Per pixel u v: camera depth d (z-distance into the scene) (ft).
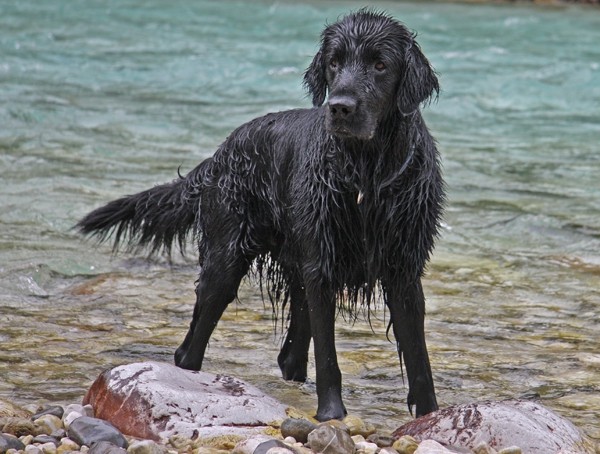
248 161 33.09
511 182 62.80
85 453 26.50
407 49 29.07
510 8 136.05
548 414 28.55
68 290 43.83
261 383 34.50
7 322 39.45
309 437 27.20
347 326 40.42
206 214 33.99
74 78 88.28
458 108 82.28
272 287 34.86
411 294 30.22
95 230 37.76
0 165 61.82
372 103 28.37
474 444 27.37
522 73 93.20
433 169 29.68
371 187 29.19
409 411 31.86
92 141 68.69
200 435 27.76
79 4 127.24
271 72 92.38
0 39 102.12
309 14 126.11
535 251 50.62
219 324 40.34
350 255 30.04
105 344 37.47
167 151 67.05
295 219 30.25
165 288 44.65
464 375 35.19
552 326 40.50
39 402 31.58
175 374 30.35
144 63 95.25
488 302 43.29
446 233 52.95
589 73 93.45
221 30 113.60
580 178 64.03
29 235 50.03
